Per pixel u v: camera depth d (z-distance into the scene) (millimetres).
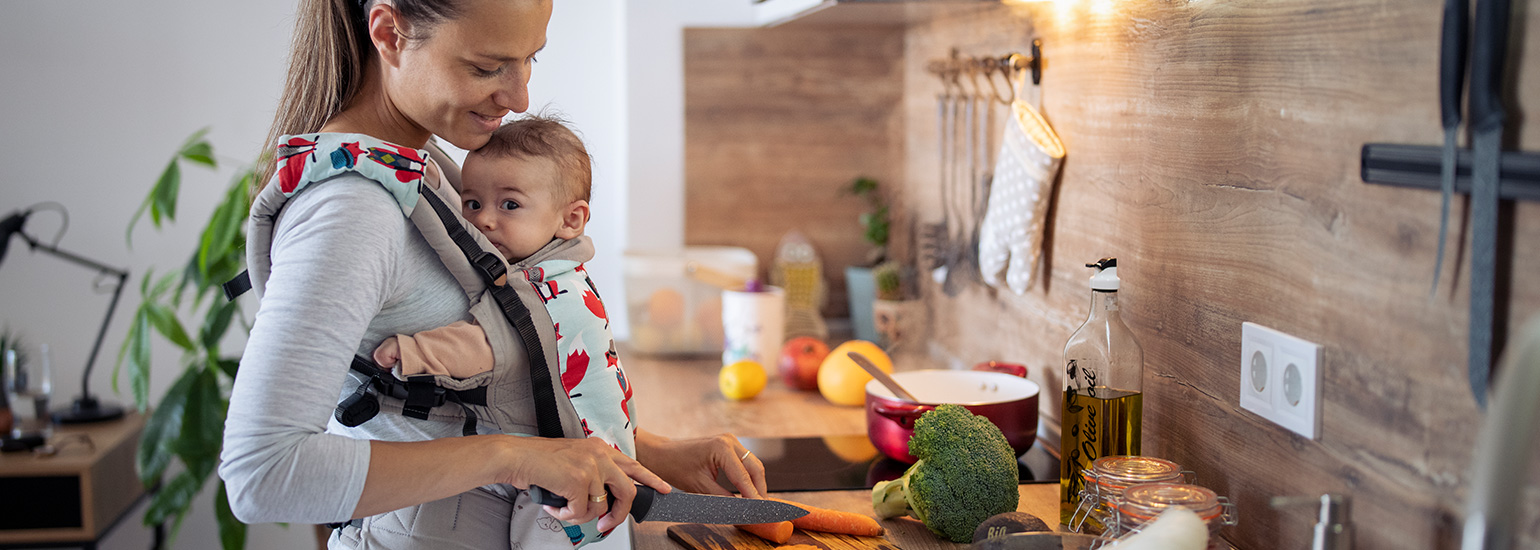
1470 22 688
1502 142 675
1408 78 756
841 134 2383
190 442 2092
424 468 816
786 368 1871
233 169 2561
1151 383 1188
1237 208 991
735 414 1695
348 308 789
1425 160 731
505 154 1014
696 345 2176
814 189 2400
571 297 970
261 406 762
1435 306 736
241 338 2625
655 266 2146
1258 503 972
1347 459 842
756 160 2375
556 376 944
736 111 2354
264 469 759
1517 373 549
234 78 2531
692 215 2381
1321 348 869
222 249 2010
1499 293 686
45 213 2539
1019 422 1287
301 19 944
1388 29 776
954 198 1944
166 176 2148
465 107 877
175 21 2500
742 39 2324
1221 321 1028
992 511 1067
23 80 2490
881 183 2410
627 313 2193
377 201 822
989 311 1767
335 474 776
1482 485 564
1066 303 1430
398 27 855
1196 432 1087
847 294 2455
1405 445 772
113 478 2406
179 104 2527
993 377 1438
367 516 870
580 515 877
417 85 873
